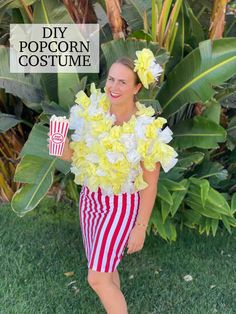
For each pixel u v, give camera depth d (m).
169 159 2.41
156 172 2.48
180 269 3.52
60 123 2.35
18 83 3.60
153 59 2.38
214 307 3.11
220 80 3.29
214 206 3.44
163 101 3.55
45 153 3.11
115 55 3.36
